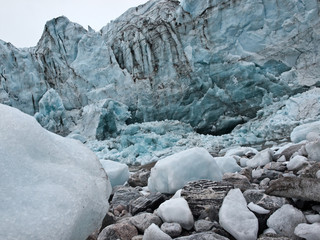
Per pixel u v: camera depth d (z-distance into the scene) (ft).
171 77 42.22
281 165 9.23
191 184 6.31
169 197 7.36
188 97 41.75
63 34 49.19
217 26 39.68
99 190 3.65
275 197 5.38
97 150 38.32
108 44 47.91
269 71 37.96
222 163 10.23
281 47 36.96
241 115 40.27
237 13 38.29
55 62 47.88
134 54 44.78
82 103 47.67
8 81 46.14
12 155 3.08
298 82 36.06
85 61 46.91
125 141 39.42
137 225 5.35
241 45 39.04
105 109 42.65
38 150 3.39
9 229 2.51
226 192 5.83
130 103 45.14
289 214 4.61
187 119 42.65
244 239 4.28
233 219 4.67
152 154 34.73
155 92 43.55
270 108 37.06
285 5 36.19
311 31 35.17
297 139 13.76
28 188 2.93
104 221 5.80
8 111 3.47
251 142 32.91
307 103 32.30
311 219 4.58
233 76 39.32
